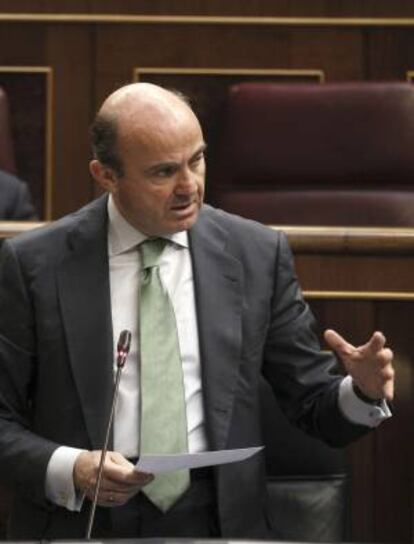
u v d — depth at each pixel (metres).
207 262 5.77
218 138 10.09
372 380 5.34
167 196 5.48
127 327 5.66
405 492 6.68
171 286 5.71
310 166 8.89
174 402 5.54
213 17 10.09
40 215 10.16
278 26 10.12
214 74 10.11
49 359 5.62
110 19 10.10
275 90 8.97
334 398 5.60
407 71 10.20
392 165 8.89
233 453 4.98
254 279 5.80
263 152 8.89
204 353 5.62
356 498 6.69
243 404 5.66
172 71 10.12
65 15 10.11
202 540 4.13
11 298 5.70
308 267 6.93
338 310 6.93
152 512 5.52
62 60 10.13
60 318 5.64
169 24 10.11
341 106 8.94
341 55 10.14
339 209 8.78
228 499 5.57
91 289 5.68
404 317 6.91
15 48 10.13
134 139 5.46
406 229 6.98
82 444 5.54
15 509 5.73
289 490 6.04
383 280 6.91
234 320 5.70
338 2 10.12
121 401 5.55
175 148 5.45
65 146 10.15
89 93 10.14
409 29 10.16
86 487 5.30
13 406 5.70
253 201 8.79
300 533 6.02
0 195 9.05
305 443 6.04
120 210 5.70
